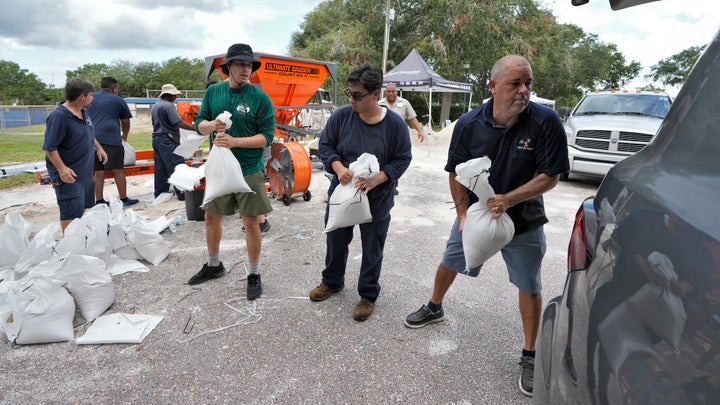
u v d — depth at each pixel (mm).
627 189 1172
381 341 2830
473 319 3125
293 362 2598
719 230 800
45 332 2709
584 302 1165
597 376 982
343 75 27109
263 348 2734
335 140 3062
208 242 3584
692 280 793
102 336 2775
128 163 6434
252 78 7562
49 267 3092
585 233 1319
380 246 3078
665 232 917
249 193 3258
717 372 695
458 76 29203
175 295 3412
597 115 8430
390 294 3510
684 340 771
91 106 5758
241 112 3189
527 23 27328
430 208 6238
